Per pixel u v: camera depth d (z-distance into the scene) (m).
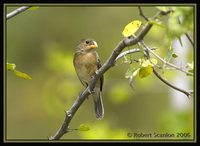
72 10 18.62
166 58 6.81
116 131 12.49
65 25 18.62
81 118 16.78
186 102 12.70
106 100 16.89
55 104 15.38
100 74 7.50
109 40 18.25
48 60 15.85
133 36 6.60
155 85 14.60
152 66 6.81
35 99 18.53
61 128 7.80
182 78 12.66
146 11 17.48
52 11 18.66
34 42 18.56
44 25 18.62
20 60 18.52
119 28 18.27
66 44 18.52
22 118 18.42
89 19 18.58
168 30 5.45
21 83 18.61
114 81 14.52
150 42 12.86
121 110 17.16
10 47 18.45
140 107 17.27
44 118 18.39
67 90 15.12
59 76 15.38
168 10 5.82
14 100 18.52
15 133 18.23
